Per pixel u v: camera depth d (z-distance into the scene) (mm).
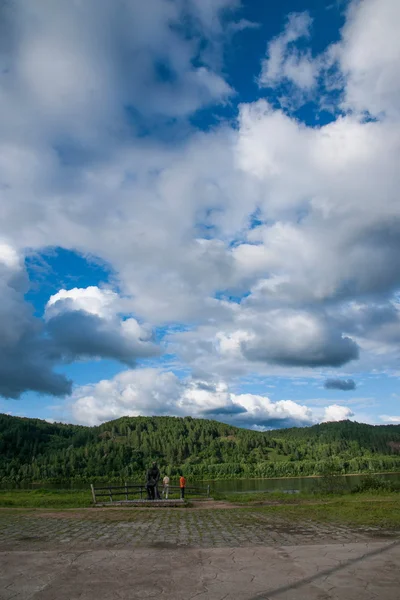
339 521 12195
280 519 13328
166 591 5367
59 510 18344
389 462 159500
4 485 117125
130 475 143875
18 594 5273
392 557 7039
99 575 6152
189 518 14492
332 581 5738
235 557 7281
